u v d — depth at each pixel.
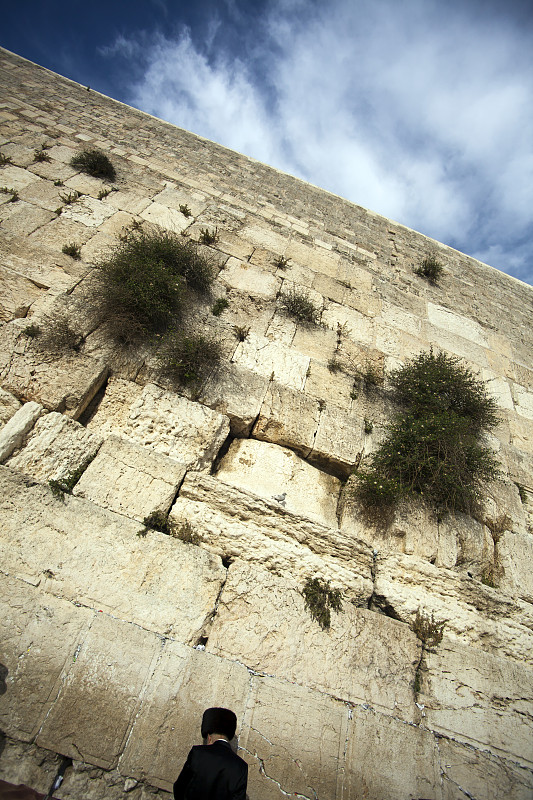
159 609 3.54
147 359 5.04
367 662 3.79
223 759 2.71
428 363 6.56
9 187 6.46
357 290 7.73
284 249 7.77
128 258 5.61
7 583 3.37
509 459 6.30
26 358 4.53
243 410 5.04
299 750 3.28
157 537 3.84
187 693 3.27
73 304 5.16
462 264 10.26
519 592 4.84
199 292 6.17
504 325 8.83
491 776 3.55
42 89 9.38
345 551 4.35
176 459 4.45
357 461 5.16
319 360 6.15
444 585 4.48
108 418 4.59
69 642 3.26
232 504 4.25
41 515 3.69
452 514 5.06
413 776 3.40
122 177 7.64
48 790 2.82
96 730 3.03
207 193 8.27
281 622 3.76
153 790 2.94
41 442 4.06
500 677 4.07
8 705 2.98
